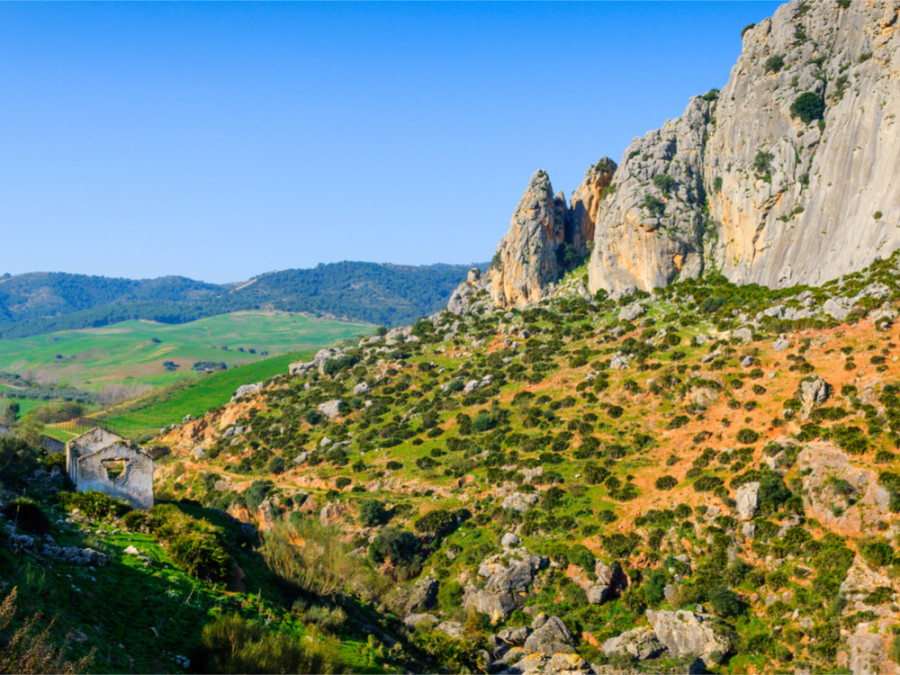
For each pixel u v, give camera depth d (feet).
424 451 338.95
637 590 227.40
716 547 228.84
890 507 209.46
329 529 229.04
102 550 139.03
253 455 386.73
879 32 372.99
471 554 259.19
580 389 341.82
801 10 420.36
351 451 359.05
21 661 82.94
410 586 249.14
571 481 278.67
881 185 349.41
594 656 206.08
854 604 194.70
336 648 135.85
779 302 346.13
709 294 388.78
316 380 468.75
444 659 176.65
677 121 478.18
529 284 473.67
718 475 254.27
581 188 509.35
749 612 210.79
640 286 428.56
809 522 224.12
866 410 244.83
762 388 285.43
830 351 288.51
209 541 149.38
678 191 440.04
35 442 312.71
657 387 315.78
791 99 399.65
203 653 114.11
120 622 115.03
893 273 313.73
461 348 441.27
